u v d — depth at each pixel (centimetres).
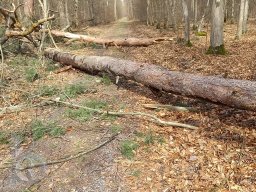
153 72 774
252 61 1108
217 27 1265
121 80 1013
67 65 1222
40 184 514
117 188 489
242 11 1638
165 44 1630
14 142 652
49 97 891
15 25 1339
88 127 690
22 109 816
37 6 2366
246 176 486
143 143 607
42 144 634
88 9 4525
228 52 1312
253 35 1817
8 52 1360
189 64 1152
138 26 3281
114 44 1623
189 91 683
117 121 712
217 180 486
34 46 1469
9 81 1024
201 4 3697
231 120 669
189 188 475
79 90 916
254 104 562
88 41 1695
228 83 616
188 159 545
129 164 546
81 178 520
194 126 652
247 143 573
